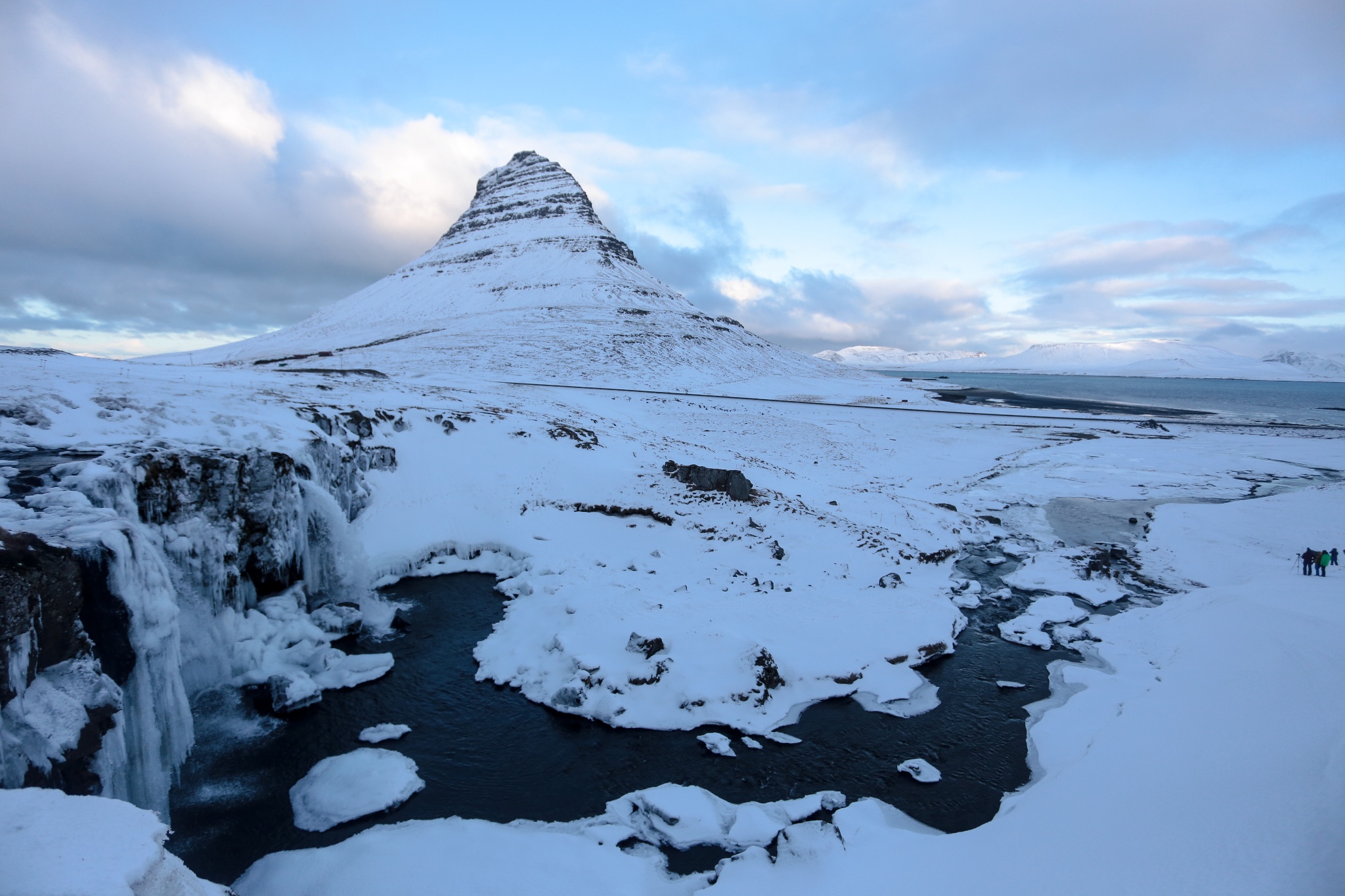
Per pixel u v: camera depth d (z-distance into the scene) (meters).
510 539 22.16
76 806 5.70
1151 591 21.12
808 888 8.34
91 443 14.29
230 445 16.23
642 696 13.37
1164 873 7.42
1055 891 7.48
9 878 4.62
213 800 10.36
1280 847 7.34
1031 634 17.25
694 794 10.55
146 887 5.17
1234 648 15.01
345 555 18.03
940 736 12.70
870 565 21.31
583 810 10.38
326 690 13.68
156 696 10.58
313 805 10.18
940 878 8.21
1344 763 8.73
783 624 16.48
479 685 14.21
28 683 8.14
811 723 13.04
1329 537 26.44
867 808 10.34
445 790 10.77
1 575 7.96
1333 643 14.03
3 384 16.94
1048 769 11.56
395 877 8.50
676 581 19.23
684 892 8.62
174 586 12.98
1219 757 10.03
